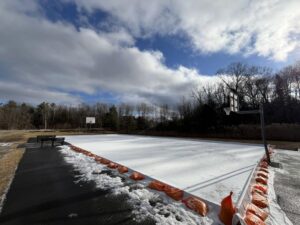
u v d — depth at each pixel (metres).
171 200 3.52
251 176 5.07
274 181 4.83
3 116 49.97
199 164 6.69
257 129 19.36
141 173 5.38
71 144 13.91
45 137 12.60
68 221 2.80
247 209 3.07
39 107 55.84
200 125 26.27
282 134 17.56
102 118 48.47
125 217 2.92
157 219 2.86
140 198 3.61
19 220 2.83
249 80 31.75
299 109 24.31
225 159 7.72
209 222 2.76
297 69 28.34
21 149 10.89
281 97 28.06
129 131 36.00
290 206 3.34
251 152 9.73
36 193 3.87
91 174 5.29
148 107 50.19
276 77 30.00
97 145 13.38
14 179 4.84
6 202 3.43
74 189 4.09
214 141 16.77
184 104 36.81
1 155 8.73
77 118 52.66
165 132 29.11
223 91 32.50
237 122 25.72
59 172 5.53
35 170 5.79
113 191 3.96
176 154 9.05
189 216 2.93
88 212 3.07
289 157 8.43
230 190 4.04
